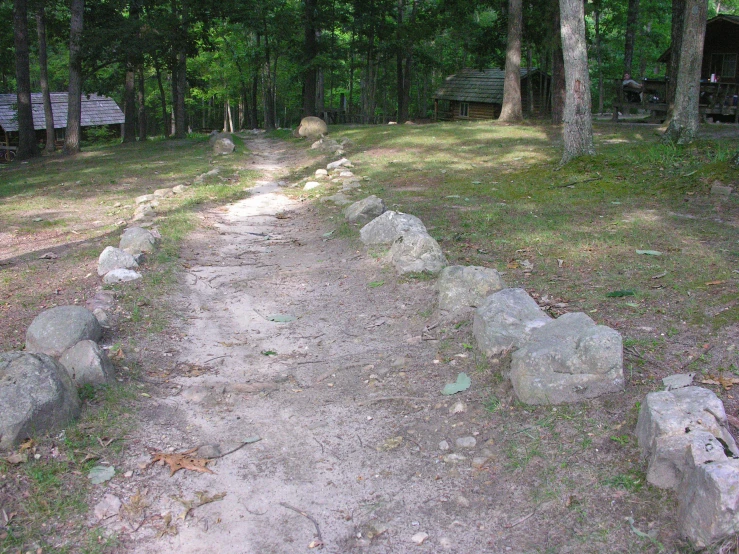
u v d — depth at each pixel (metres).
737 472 2.74
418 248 6.83
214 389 4.63
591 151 12.94
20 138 25.12
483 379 4.45
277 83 46.09
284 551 3.12
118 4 24.88
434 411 4.20
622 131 18.91
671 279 5.86
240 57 40.59
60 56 47.66
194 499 3.47
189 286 6.88
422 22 33.25
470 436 3.87
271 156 19.61
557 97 22.02
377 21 34.12
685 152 12.22
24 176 17.64
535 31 28.45
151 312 6.01
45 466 3.57
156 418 4.24
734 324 4.66
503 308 4.82
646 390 3.93
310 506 3.43
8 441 3.64
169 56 26.97
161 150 22.77
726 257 6.46
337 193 11.76
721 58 24.25
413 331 5.43
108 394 4.35
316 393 4.60
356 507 3.40
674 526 2.96
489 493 3.40
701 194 9.54
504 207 9.62
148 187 14.15
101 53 24.44
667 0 33.12
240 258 8.09
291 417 4.30
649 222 8.20
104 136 43.34
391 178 13.11
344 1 33.50
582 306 5.41
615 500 3.17
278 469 3.75
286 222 10.19
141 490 3.51
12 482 3.42
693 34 13.15
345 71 45.34
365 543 3.15
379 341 5.38
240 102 49.56
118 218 10.71
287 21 31.89
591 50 36.41
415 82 49.16
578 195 10.23
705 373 4.07
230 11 27.86
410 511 3.35
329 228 9.28
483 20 44.88
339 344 5.41
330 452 3.89
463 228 8.44
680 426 3.16
